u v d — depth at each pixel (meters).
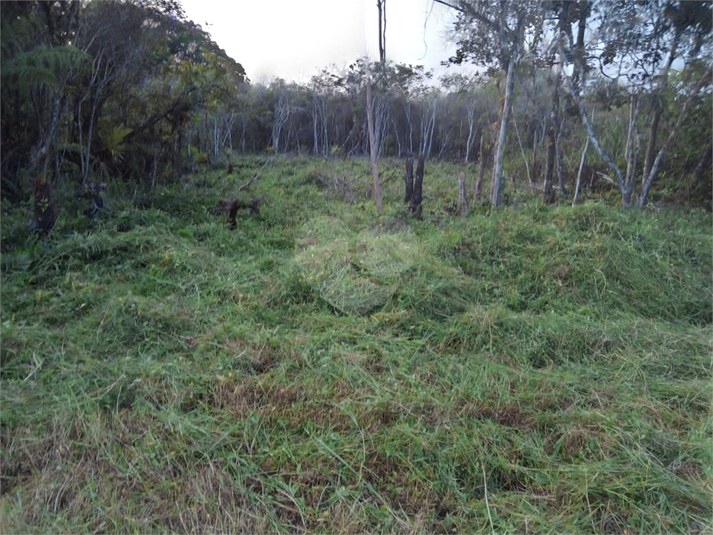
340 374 2.77
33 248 3.80
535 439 2.45
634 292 3.99
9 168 4.85
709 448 2.40
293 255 4.29
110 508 1.96
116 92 6.12
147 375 2.63
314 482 2.13
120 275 3.64
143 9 5.70
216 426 2.38
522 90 7.52
